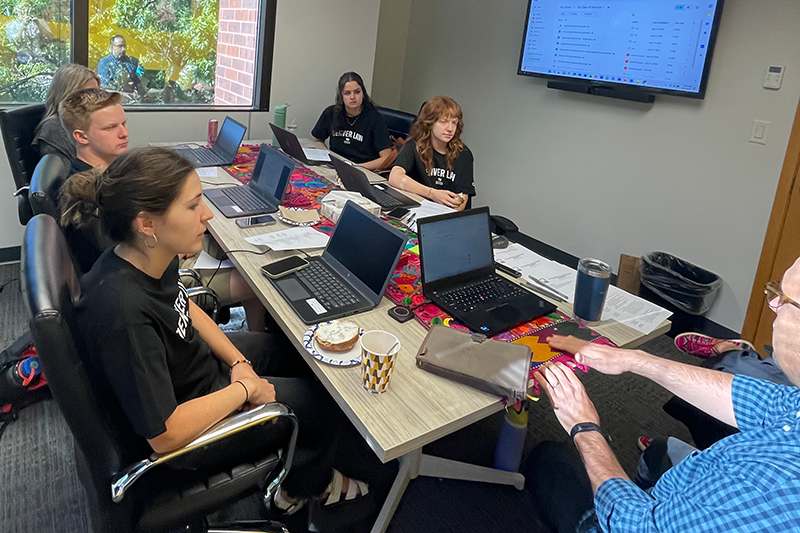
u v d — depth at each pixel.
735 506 0.82
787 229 2.78
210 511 1.25
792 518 0.77
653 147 3.30
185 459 1.23
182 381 1.28
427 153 2.82
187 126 3.56
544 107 3.90
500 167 4.32
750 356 1.70
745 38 2.84
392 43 4.96
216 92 3.68
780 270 2.84
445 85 4.70
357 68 4.07
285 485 1.55
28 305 0.92
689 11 2.95
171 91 3.53
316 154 3.27
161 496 1.19
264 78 3.72
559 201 3.91
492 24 4.16
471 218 1.75
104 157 2.01
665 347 2.99
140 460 1.12
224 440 1.27
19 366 1.99
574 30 3.48
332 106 3.70
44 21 3.02
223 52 3.62
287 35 3.71
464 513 1.81
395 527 1.73
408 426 1.14
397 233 1.58
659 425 2.31
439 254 1.65
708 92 3.02
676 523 0.89
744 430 1.11
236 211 2.18
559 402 1.24
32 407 2.07
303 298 1.57
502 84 4.18
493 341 1.40
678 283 3.09
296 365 1.72
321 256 1.83
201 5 3.44
